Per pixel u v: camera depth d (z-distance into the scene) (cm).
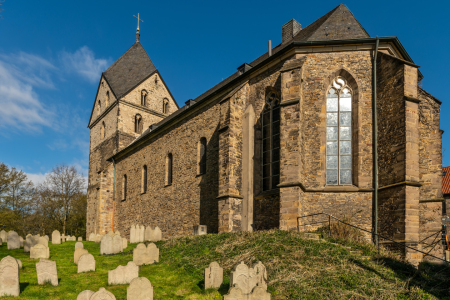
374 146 1569
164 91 4244
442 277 1094
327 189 1582
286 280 984
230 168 1802
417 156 1434
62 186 4753
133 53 4388
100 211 3253
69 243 2080
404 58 1767
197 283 1034
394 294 918
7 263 913
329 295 905
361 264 1089
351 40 1647
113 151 3666
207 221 2088
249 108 1903
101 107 4188
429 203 1592
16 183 4528
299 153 1530
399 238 1367
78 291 959
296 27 2494
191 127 2378
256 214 1775
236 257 1176
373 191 1538
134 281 873
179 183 2406
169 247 1521
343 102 1680
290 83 1616
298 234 1308
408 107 1453
